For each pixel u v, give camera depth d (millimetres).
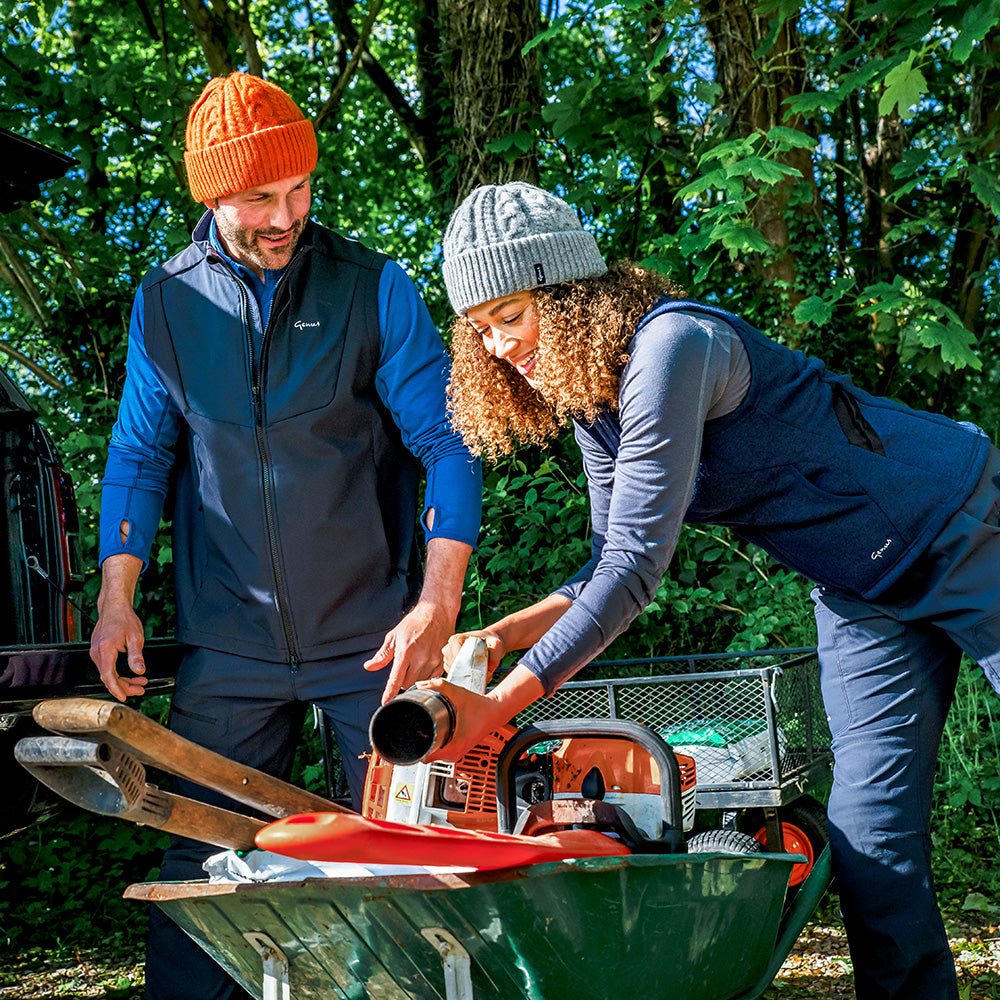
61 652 2424
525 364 2195
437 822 2334
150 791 1642
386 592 2707
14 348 6414
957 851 4438
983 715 4961
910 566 2117
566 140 6238
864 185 6773
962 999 3156
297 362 2621
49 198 6484
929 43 5906
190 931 1924
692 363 1954
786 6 5676
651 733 2148
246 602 2654
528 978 1711
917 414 2227
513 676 1821
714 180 5148
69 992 3590
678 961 1863
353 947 1735
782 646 5184
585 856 1780
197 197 2541
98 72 6195
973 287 6379
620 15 7418
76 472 5379
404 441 2771
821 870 2418
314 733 5086
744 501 2158
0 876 4613
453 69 6379
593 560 2416
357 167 7934
